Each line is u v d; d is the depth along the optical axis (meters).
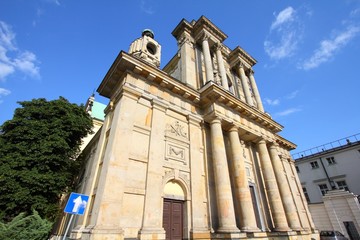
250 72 29.08
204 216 13.70
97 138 20.23
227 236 12.27
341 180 36.16
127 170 11.43
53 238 21.47
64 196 24.80
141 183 11.77
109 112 14.87
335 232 23.95
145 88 14.89
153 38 20.61
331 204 29.97
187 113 16.75
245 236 12.76
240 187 15.58
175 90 16.56
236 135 17.67
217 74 21.42
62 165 19.62
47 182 17.52
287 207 19.36
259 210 17.88
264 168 19.75
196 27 24.44
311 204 32.03
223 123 17.73
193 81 20.30
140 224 10.75
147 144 13.22
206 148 16.53
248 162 20.20
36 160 17.66
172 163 13.83
